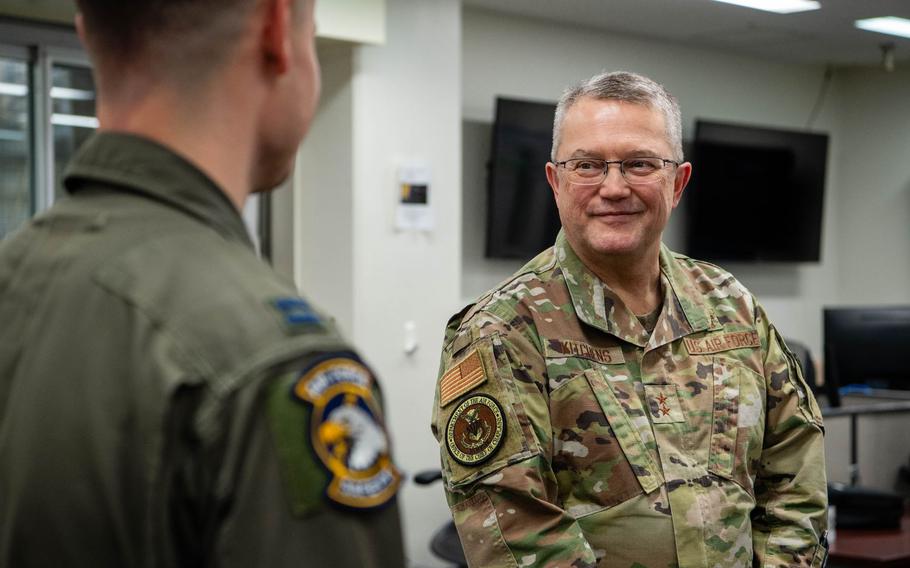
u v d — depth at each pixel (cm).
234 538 60
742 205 610
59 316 67
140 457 61
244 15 71
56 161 393
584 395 150
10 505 63
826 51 618
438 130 445
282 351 63
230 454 60
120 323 64
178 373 61
